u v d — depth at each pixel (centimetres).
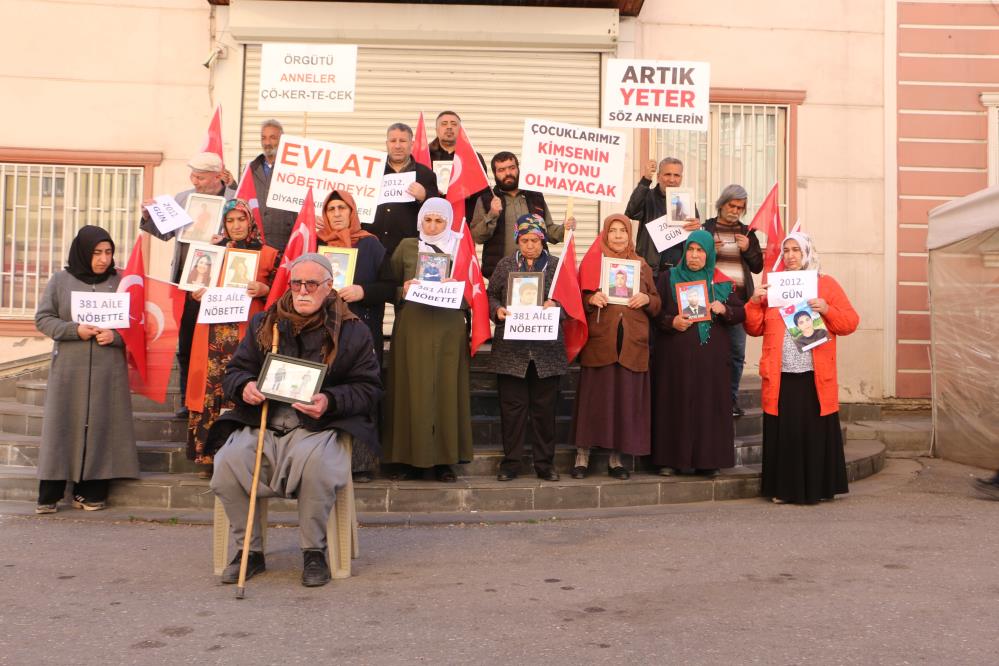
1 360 1038
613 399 705
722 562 525
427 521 639
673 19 1080
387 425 692
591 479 709
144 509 673
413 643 396
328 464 488
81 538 591
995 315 854
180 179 1056
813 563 521
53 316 669
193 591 475
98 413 662
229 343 662
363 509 669
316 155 711
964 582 482
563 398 815
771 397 701
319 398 479
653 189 827
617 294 704
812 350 694
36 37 1049
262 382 476
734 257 778
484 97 1073
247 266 664
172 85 1058
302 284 486
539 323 677
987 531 599
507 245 780
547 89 1077
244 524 497
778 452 700
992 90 1086
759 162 1086
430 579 496
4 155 1043
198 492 674
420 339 682
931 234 916
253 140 1062
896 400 1067
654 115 761
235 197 778
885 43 1085
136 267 681
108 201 1059
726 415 716
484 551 558
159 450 720
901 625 416
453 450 682
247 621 426
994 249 858
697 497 711
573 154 733
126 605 451
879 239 1080
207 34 1061
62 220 1055
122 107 1053
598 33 1058
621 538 588
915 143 1084
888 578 490
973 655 379
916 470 852
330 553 499
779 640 397
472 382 820
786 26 1083
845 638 399
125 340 669
